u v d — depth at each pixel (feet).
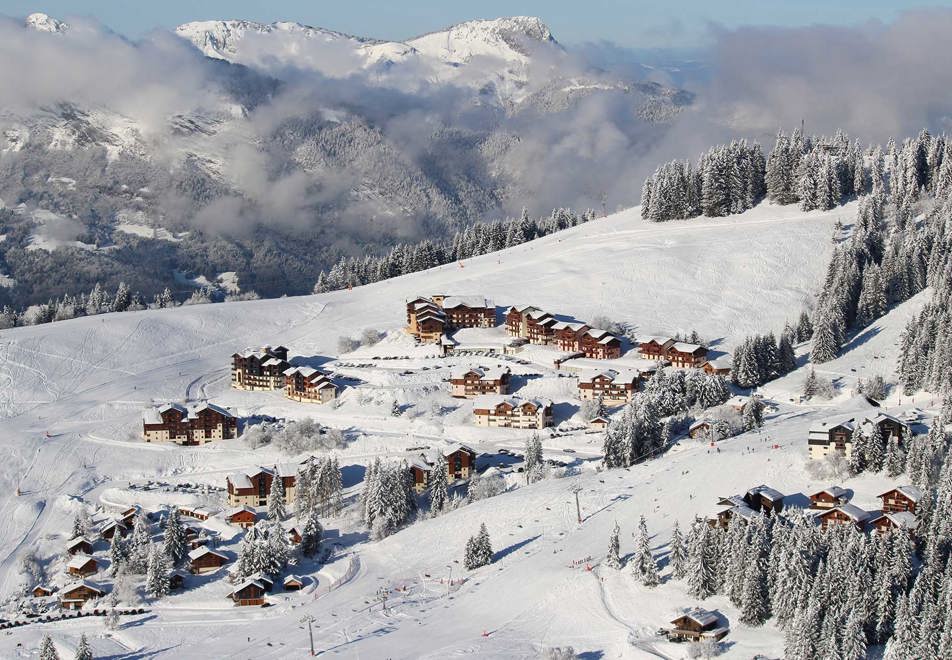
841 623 455.63
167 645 556.10
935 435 583.99
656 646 484.33
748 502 578.25
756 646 474.08
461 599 561.02
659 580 535.19
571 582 549.95
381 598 577.43
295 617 572.10
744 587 493.77
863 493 574.56
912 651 442.09
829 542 502.79
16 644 569.23
